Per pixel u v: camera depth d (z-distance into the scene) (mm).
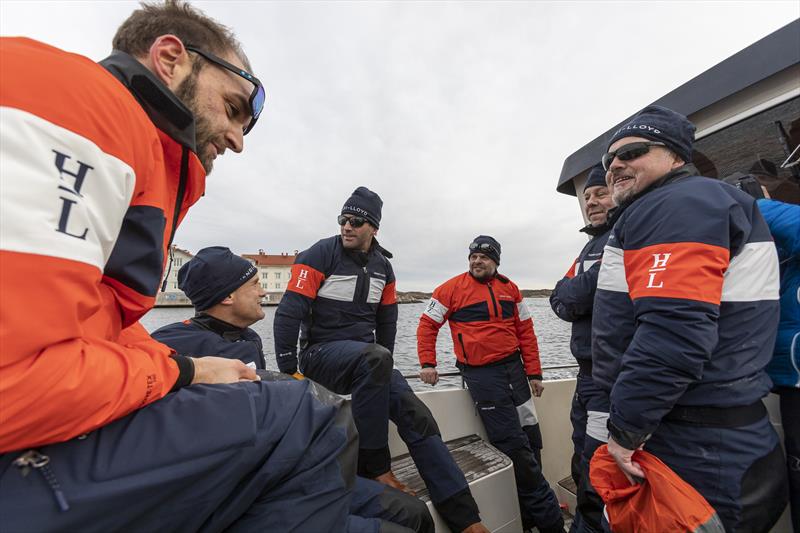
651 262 1041
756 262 1047
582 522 1638
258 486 677
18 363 422
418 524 1234
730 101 1813
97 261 511
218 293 1758
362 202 2270
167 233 749
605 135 2387
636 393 999
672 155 1245
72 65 514
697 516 908
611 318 1275
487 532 1603
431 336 2803
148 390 586
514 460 2309
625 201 1312
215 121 849
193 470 595
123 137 548
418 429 1775
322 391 956
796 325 1200
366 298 2326
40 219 437
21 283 419
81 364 476
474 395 2492
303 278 2158
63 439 488
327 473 781
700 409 1010
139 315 663
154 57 754
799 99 1588
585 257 2002
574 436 1994
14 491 470
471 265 2686
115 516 532
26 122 446
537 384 2699
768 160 1709
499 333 2510
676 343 949
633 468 1033
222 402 674
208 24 844
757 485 957
